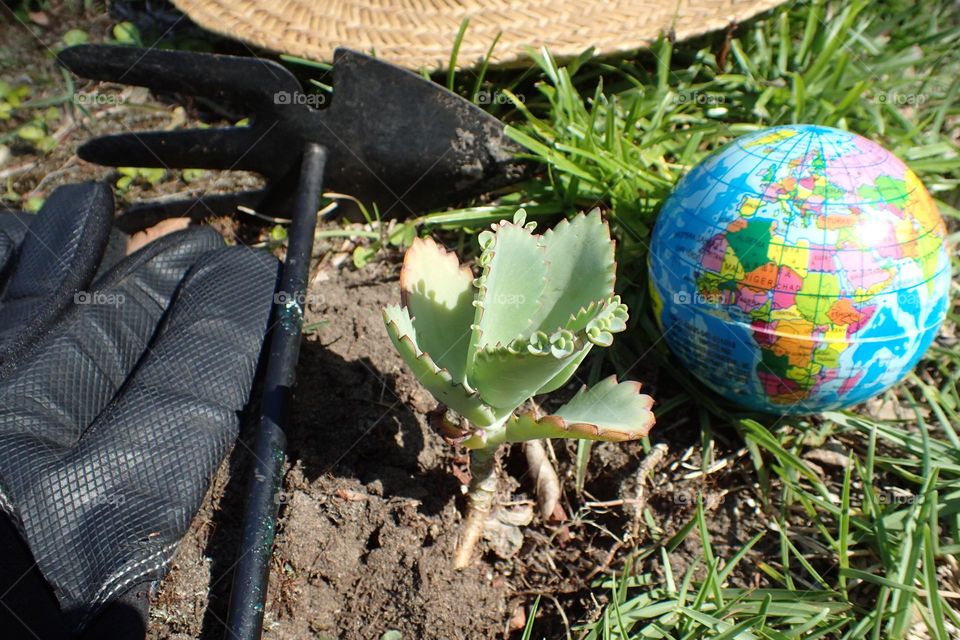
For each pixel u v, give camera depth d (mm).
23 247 297
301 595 259
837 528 274
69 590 235
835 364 251
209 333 281
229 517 267
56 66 424
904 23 418
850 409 303
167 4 443
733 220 250
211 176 379
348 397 297
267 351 287
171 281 308
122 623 232
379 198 355
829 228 242
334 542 267
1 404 258
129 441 253
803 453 294
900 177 252
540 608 265
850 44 399
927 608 252
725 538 276
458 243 350
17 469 243
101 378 278
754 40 398
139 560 239
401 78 323
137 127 402
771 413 290
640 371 306
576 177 335
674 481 286
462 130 335
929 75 390
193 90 328
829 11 410
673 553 271
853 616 252
